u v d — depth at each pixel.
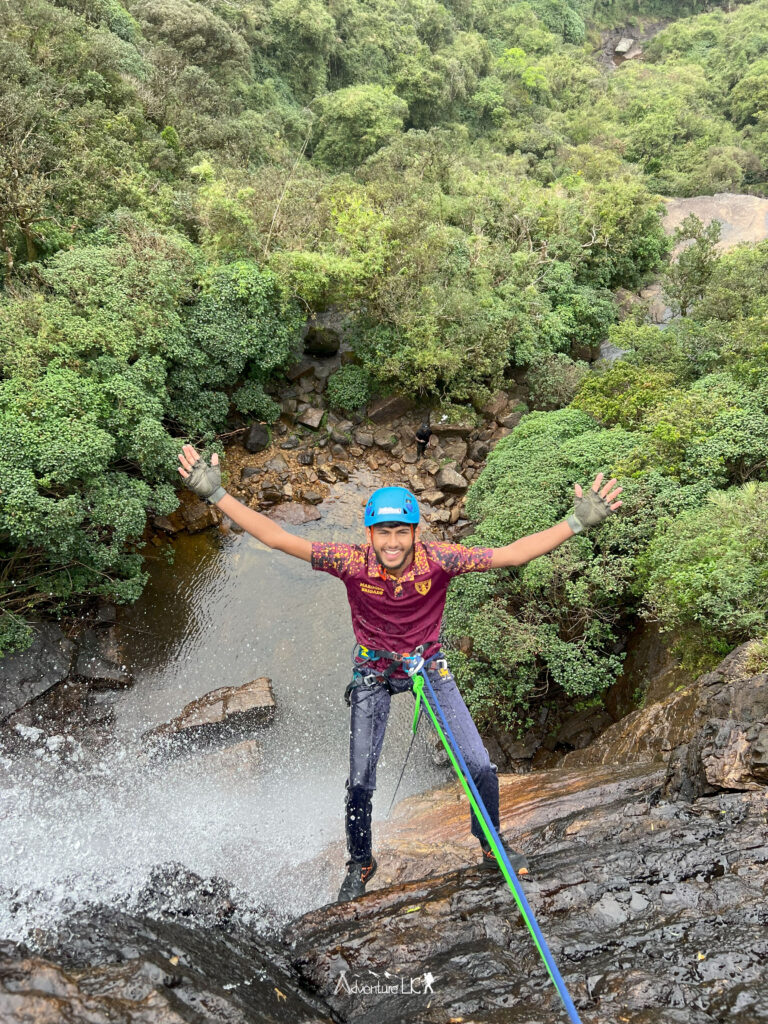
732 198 36.72
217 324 17.58
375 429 20.09
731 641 9.63
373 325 20.44
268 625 15.00
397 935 3.62
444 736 3.58
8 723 12.06
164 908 3.96
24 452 11.95
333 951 3.56
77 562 13.25
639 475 13.24
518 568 13.18
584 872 3.97
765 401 13.84
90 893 4.06
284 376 20.38
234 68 34.84
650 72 65.00
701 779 5.29
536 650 11.76
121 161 20.69
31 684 12.55
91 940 2.89
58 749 11.90
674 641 10.95
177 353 16.17
